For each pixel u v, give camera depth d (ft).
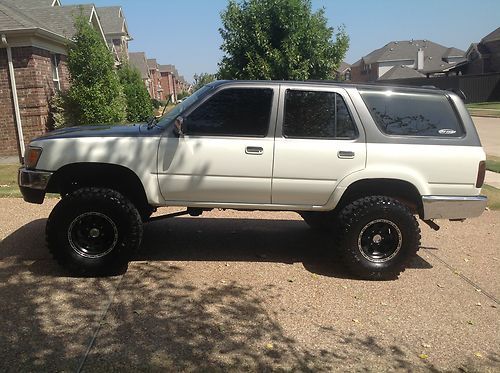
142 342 12.29
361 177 16.66
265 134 16.49
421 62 259.19
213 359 11.68
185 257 18.70
